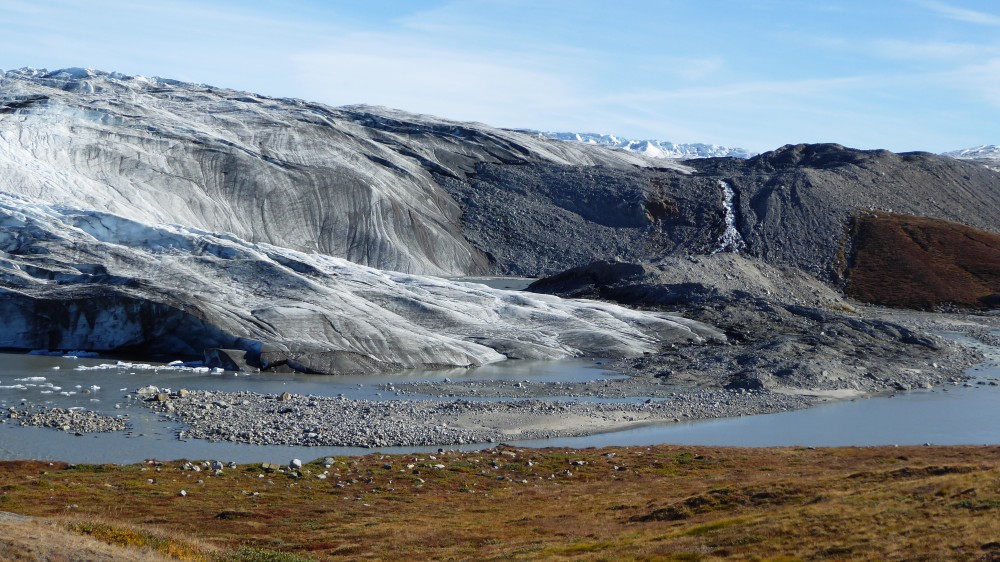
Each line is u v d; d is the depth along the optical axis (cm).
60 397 6994
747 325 11825
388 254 19712
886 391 8606
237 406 6862
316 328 9375
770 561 2847
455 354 9675
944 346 11038
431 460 5400
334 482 4859
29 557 2488
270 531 3819
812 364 9056
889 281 17912
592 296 14338
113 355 9156
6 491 4353
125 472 4881
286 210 19475
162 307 9144
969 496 3306
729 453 5712
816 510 3397
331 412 6750
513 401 7500
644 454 5684
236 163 19825
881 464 5125
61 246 10088
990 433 6725
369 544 3566
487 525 3909
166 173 18500
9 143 16588
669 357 10025
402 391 7956
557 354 10300
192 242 10612
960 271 18100
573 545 3347
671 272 15125
